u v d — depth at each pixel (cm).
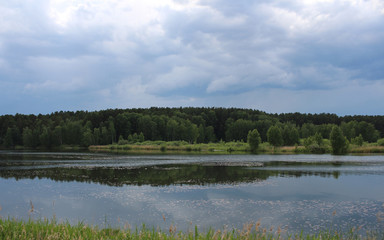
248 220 1695
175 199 2225
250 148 9069
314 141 8350
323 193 2425
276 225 1594
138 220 1705
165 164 4756
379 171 3791
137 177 3309
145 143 12300
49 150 10288
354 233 1446
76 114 19875
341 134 7238
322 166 4397
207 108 19988
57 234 919
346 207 1970
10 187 2717
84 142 12581
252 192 2475
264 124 15638
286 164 4716
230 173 3638
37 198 2272
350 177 3281
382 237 1380
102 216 1791
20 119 15700
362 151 7750
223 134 17325
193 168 4162
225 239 893
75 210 1927
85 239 928
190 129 14500
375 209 1922
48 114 19275
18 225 1048
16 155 7162
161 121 15262
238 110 19175
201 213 1844
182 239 910
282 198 2245
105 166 4431
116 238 974
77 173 3628
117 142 13912
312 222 1647
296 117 19750
